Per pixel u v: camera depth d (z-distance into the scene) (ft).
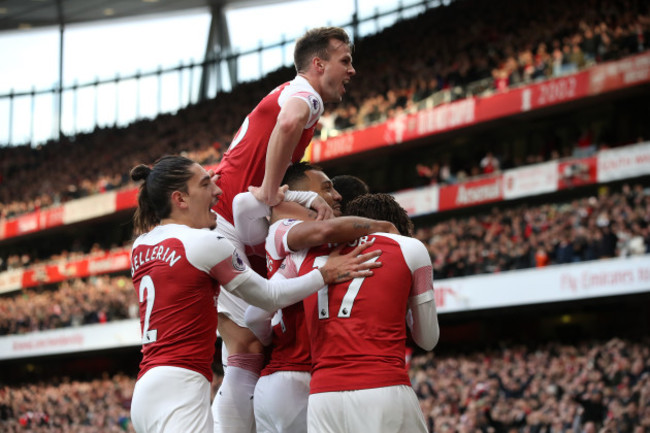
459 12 78.89
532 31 67.67
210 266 11.19
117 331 79.41
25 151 115.44
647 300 61.67
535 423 45.06
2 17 118.52
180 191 11.69
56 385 86.22
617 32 59.82
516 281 56.03
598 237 52.80
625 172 57.77
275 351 12.40
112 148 105.19
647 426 40.52
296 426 12.02
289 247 11.74
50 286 102.37
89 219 96.22
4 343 88.99
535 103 63.05
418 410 10.89
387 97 76.23
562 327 67.10
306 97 11.87
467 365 52.85
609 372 46.06
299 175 12.63
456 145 77.30
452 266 60.44
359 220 11.40
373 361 10.70
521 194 63.26
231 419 12.69
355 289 11.02
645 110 64.80
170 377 11.03
